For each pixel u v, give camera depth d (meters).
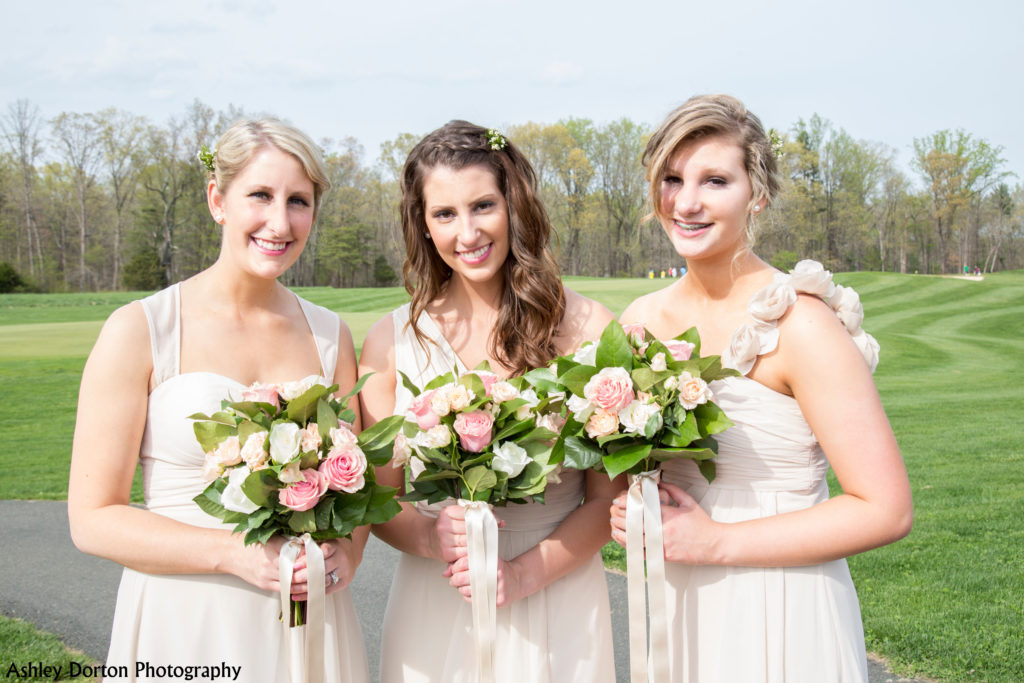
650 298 2.66
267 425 2.06
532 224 2.59
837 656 2.10
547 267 2.61
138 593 2.22
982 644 4.08
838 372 2.02
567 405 2.14
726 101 2.25
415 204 2.59
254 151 2.23
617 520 2.25
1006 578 4.95
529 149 58.34
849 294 2.14
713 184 2.19
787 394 2.17
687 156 2.21
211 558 2.12
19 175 55.81
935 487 7.24
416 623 2.56
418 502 2.64
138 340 2.26
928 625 4.32
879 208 61.94
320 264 60.97
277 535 2.13
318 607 2.07
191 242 55.69
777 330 2.12
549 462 2.19
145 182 54.09
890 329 27.11
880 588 4.87
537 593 2.48
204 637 2.20
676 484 2.36
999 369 18.09
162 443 2.26
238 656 2.20
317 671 2.08
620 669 4.09
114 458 2.19
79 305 37.31
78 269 56.00
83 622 4.64
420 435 2.18
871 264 65.38
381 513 2.12
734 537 2.09
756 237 2.33
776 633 2.09
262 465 1.97
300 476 1.99
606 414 2.03
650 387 2.06
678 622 2.29
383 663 2.66
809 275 2.09
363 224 60.00
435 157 2.46
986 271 64.56
